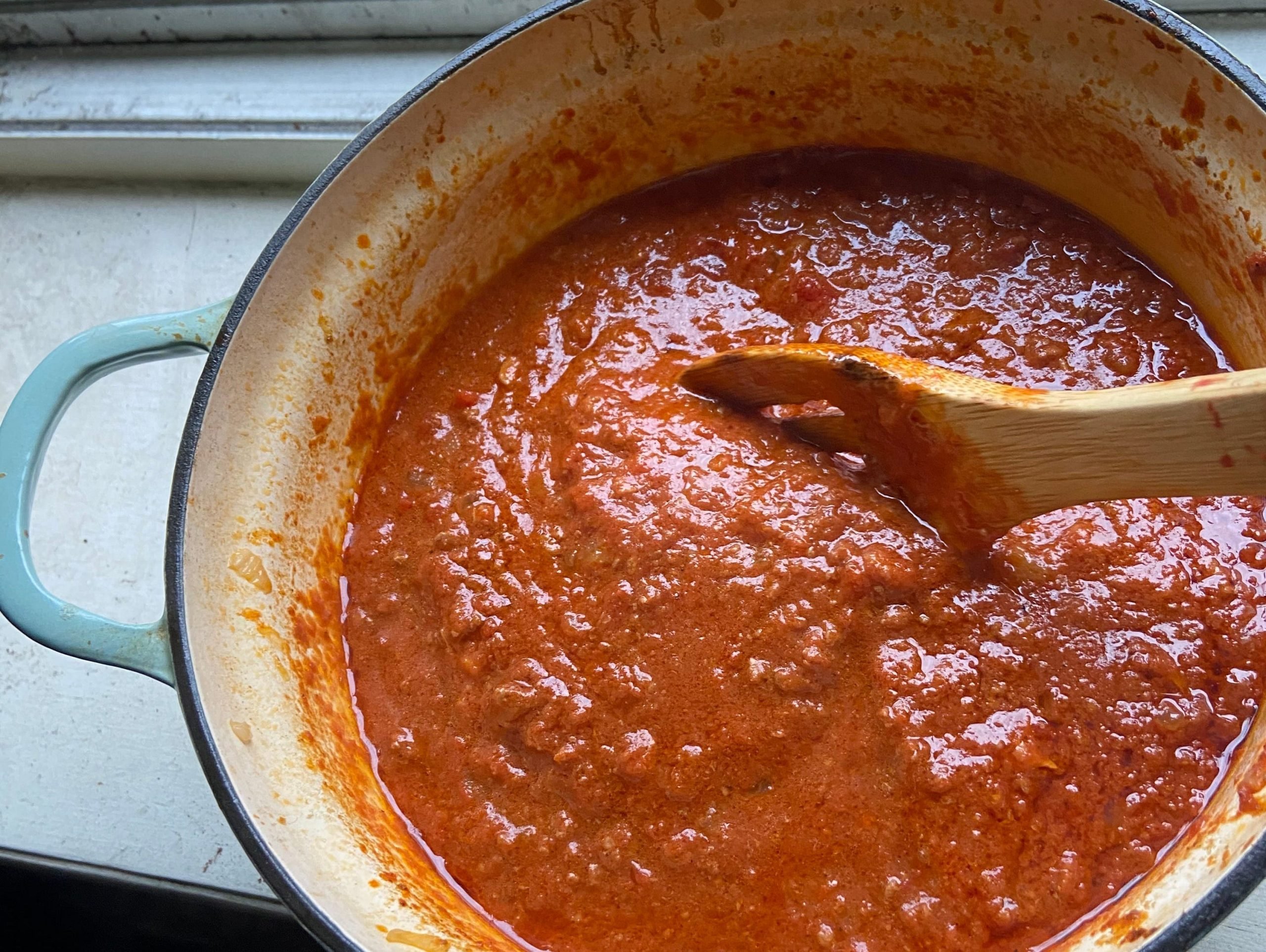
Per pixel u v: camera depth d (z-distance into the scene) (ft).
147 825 1.28
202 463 1.07
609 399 1.18
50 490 1.43
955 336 1.17
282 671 1.10
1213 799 0.98
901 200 1.25
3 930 1.35
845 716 1.04
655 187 1.30
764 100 1.23
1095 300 1.17
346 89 1.47
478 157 1.19
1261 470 0.88
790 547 1.07
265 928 1.28
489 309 1.28
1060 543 1.06
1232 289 1.09
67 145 1.53
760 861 1.03
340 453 1.21
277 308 1.13
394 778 1.13
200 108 1.49
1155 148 1.09
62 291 1.54
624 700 1.07
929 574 1.05
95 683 1.34
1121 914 0.94
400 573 1.19
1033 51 1.12
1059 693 1.02
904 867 1.01
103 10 1.53
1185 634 1.02
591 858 1.06
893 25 1.15
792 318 1.22
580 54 1.17
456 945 1.01
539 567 1.14
